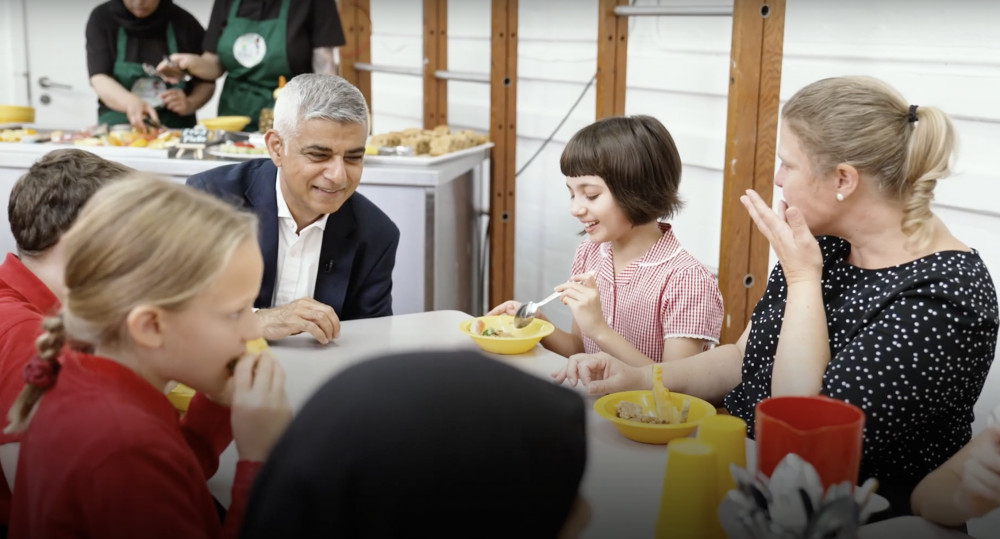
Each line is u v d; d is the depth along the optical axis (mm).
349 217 1896
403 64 4438
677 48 2840
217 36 3414
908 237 1292
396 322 1835
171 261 899
